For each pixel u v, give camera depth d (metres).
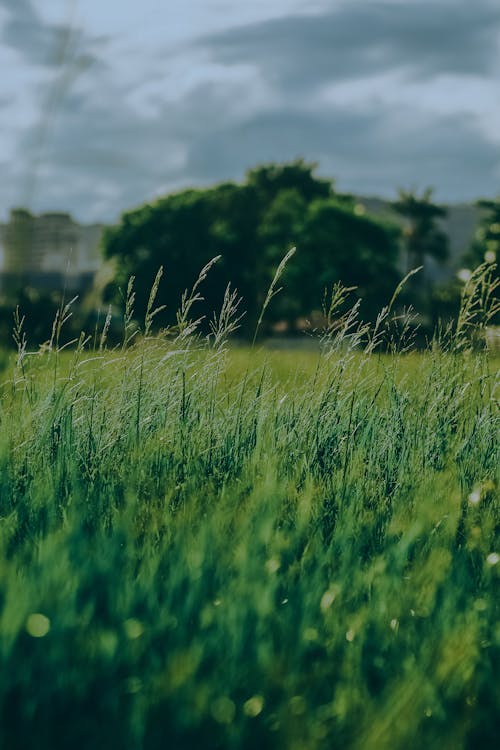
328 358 5.15
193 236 62.97
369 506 4.03
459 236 111.81
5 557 3.00
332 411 4.91
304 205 63.09
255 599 2.63
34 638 2.36
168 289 60.88
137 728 2.04
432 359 5.28
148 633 2.44
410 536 3.25
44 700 2.15
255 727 2.15
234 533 3.23
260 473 4.15
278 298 59.81
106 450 4.56
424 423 4.98
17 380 4.91
